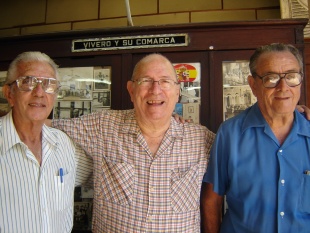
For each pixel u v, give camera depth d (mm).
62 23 1862
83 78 1356
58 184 881
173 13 1726
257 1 1651
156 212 922
